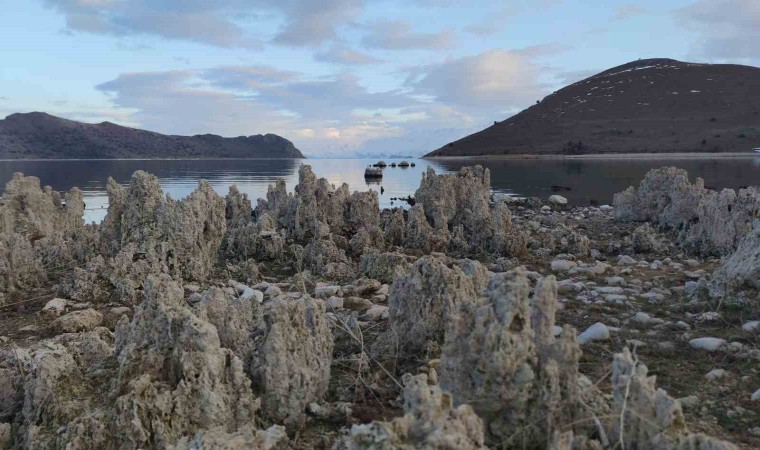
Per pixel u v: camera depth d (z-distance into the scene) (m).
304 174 27.48
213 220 19.94
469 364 7.01
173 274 17.58
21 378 9.43
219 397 7.63
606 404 7.19
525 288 7.05
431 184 29.36
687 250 21.36
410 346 10.69
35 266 18.11
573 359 6.91
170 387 7.73
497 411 6.93
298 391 8.34
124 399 7.38
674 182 27.27
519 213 34.88
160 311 8.30
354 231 25.48
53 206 25.44
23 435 8.03
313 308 9.55
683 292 14.81
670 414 6.22
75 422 7.45
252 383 8.47
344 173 101.38
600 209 35.78
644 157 126.00
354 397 9.07
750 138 139.88
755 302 12.59
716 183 56.44
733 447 5.93
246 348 9.45
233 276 18.73
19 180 24.30
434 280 10.77
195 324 8.00
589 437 6.71
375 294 15.77
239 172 102.12
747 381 9.20
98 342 10.06
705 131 152.00
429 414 5.72
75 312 14.22
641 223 29.28
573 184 60.84
